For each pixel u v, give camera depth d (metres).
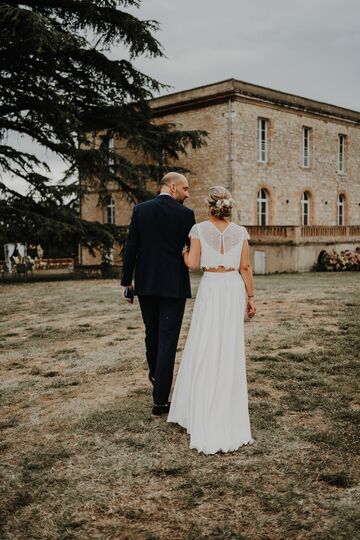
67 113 19.12
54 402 4.98
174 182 4.53
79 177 21.31
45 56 18.80
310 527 2.74
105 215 33.41
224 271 4.02
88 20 19.47
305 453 3.62
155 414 4.44
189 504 3.02
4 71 19.39
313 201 31.66
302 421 4.22
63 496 3.16
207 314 3.92
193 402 3.85
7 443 4.04
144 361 6.35
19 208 19.70
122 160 21.84
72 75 21.27
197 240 4.01
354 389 4.99
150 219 4.38
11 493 3.22
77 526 2.84
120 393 5.13
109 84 21.45
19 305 12.50
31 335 8.52
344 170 34.34
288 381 5.31
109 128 22.67
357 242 27.84
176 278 4.38
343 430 3.99
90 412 4.61
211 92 27.42
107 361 6.47
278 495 3.07
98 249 21.64
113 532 2.77
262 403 4.64
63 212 19.98
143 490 3.20
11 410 4.82
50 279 21.75
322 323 8.47
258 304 11.08
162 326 4.42
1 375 6.08
